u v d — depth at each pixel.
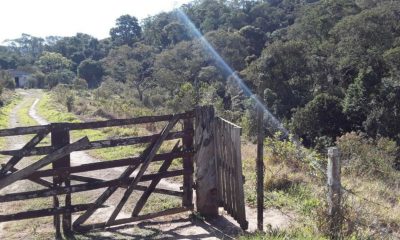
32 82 101.62
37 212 5.59
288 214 6.55
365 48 48.31
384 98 34.50
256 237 5.17
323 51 52.00
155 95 62.88
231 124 5.87
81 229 5.89
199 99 39.19
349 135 16.08
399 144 32.22
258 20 97.25
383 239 5.19
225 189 6.29
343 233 5.09
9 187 8.88
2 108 39.38
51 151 5.53
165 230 6.03
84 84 79.75
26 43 176.75
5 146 16.06
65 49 139.88
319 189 7.30
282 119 41.16
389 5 56.06
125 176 6.04
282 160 9.62
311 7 76.62
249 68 56.28
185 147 6.43
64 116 25.56
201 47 76.69
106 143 5.82
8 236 5.84
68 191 5.65
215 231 5.95
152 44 113.69
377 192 7.59
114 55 96.75
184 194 6.55
